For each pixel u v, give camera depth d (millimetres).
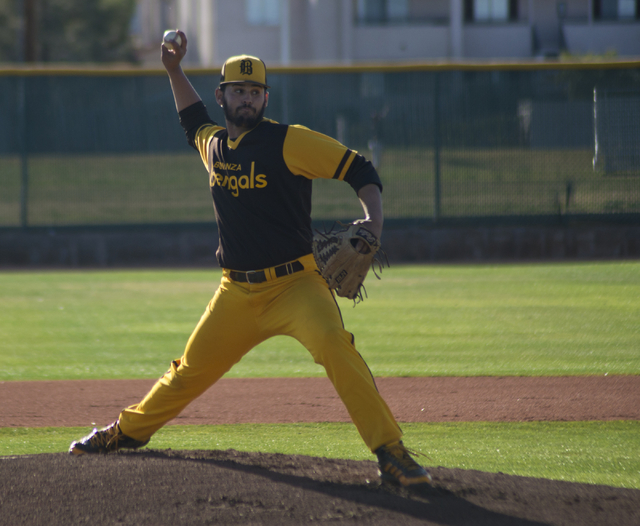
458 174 52312
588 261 49656
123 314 34125
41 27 170875
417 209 52594
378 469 13609
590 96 51531
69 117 53031
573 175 51844
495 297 37719
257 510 11766
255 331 13516
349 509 11805
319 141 12805
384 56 128750
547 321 31719
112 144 53562
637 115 51031
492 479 13352
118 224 52500
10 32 171000
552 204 52000
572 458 15344
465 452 15820
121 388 21828
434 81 52250
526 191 52156
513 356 25594
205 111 15062
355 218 53281
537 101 51906
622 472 14414
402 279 43844
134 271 48594
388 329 30422
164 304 36594
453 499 12273
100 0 177250
